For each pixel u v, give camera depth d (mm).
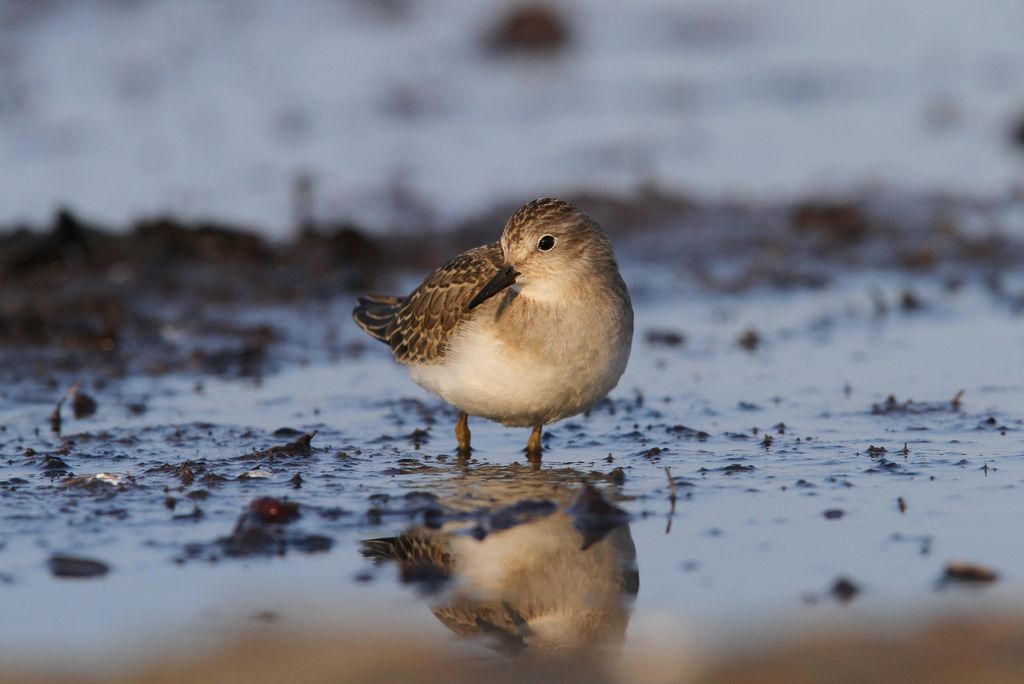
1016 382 13531
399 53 29812
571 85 28359
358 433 12469
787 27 32500
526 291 11156
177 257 18406
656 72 29344
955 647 7953
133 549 9602
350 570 9305
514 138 24703
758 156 23688
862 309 16609
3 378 14305
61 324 15828
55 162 22703
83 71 27562
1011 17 32281
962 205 20844
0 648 8188
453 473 11258
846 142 24484
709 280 18031
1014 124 24484
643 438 12141
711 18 33125
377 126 25297
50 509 10352
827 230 19750
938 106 26234
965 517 9969
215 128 24719
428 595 8945
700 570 9156
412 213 20516
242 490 10805
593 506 10078
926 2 33812
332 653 8125
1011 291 17047
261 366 14820
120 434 12352
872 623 8328
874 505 10250
